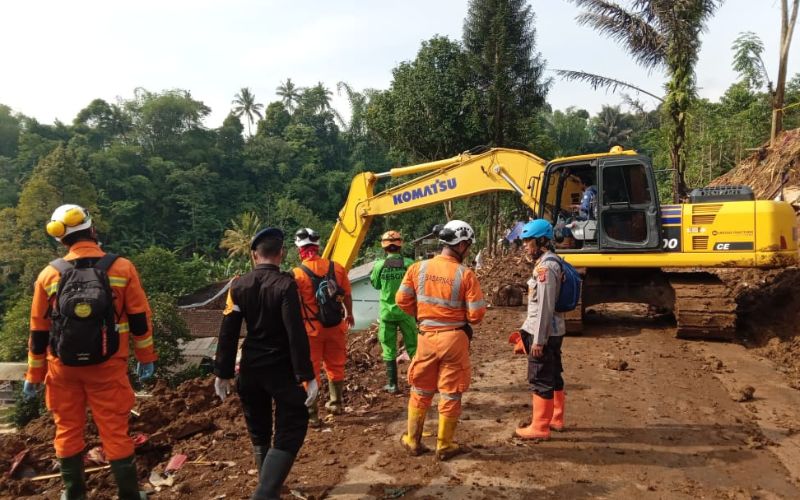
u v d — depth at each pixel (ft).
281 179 304.50
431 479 13.87
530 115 83.92
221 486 13.92
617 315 33.12
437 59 83.05
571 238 29.53
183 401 19.66
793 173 47.14
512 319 33.55
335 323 17.30
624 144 243.19
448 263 14.61
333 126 332.39
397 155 95.91
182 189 272.10
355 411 19.22
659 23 47.70
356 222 37.14
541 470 14.25
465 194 34.47
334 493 13.29
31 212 173.06
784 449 15.46
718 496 12.96
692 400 19.36
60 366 11.69
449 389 14.58
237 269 191.42
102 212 247.70
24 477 15.46
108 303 11.62
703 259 26.63
